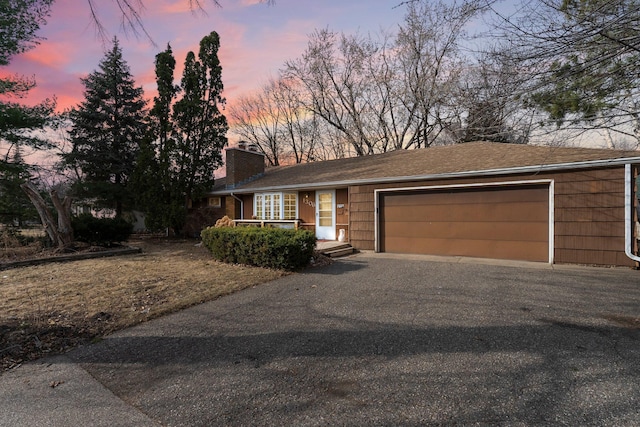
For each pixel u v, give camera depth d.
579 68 4.29
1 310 4.77
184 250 11.48
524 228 8.70
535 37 4.34
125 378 2.93
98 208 18.72
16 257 9.19
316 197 12.80
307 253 7.92
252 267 7.92
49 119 11.97
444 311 4.58
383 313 4.54
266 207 14.05
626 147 8.92
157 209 14.80
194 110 14.59
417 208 10.25
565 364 3.00
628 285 5.90
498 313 4.46
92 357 3.36
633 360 3.06
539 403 2.41
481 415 2.28
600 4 3.87
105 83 18.38
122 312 4.70
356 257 9.73
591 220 7.73
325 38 22.23
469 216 9.45
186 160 14.66
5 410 2.46
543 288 5.79
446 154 11.97
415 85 19.44
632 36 3.88
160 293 5.68
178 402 2.53
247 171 15.92
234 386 2.74
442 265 8.20
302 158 28.23
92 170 18.25
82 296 5.50
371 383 2.74
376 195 10.74
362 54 21.58
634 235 7.29
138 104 19.31
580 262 7.86
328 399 2.52
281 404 2.47
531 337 3.63
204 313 4.68
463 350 3.32
